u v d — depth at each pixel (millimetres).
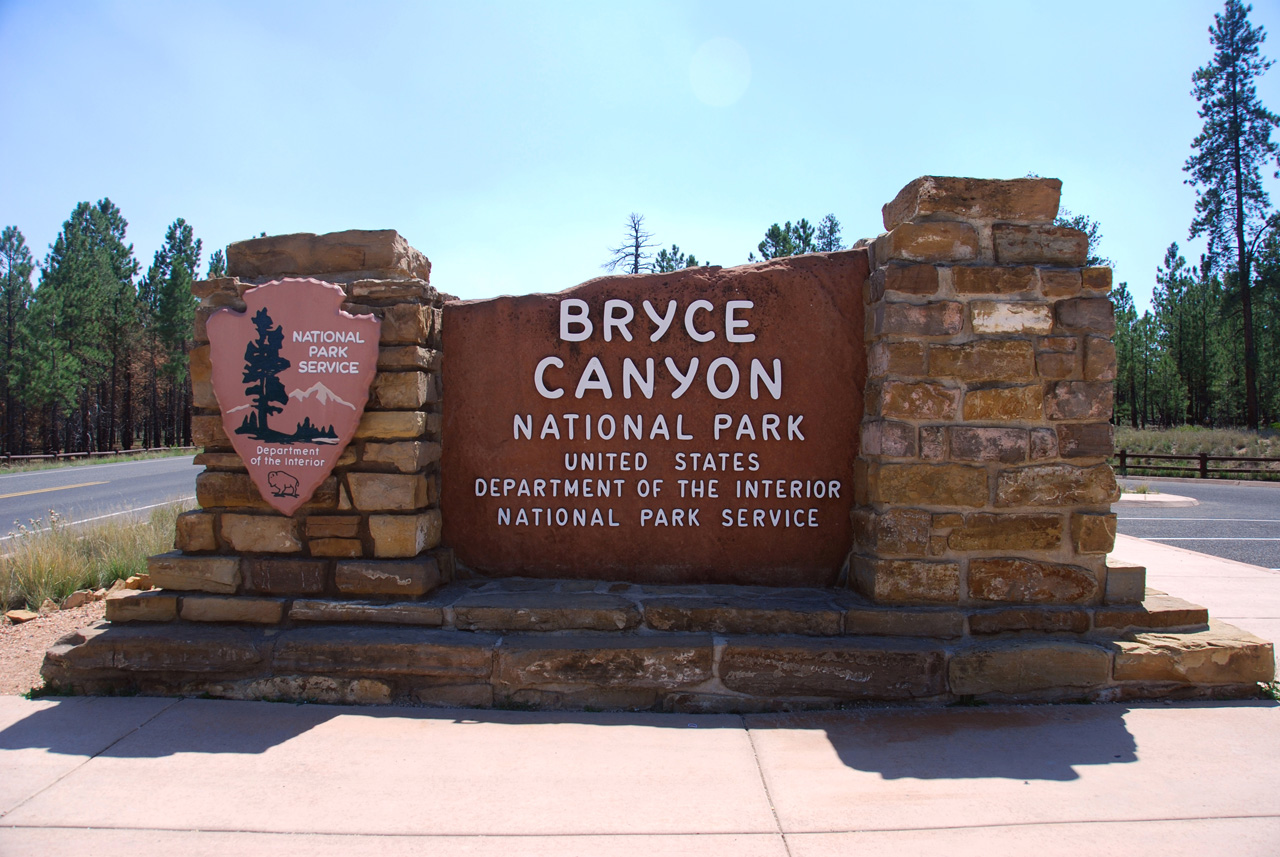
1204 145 35500
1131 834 2734
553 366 4773
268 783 3121
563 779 3162
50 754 3389
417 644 4023
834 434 4641
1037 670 3973
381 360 4441
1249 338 34969
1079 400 4219
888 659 3945
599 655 3973
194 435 4531
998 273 4227
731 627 4168
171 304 43500
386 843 2674
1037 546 4203
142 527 7836
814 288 4648
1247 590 6465
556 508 4793
